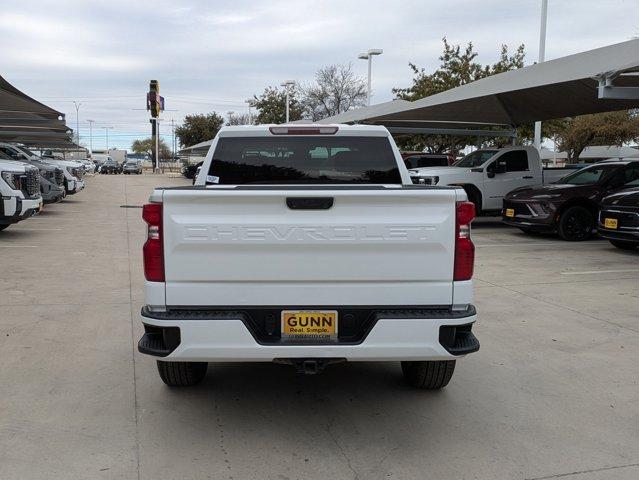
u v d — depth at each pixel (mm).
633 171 13141
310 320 3566
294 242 3490
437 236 3525
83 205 20750
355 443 3789
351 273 3535
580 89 13992
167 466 3477
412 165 19984
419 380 4508
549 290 8000
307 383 4777
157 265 3523
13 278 8375
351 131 5336
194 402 4375
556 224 12844
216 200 3469
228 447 3717
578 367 5137
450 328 3578
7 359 5141
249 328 3521
